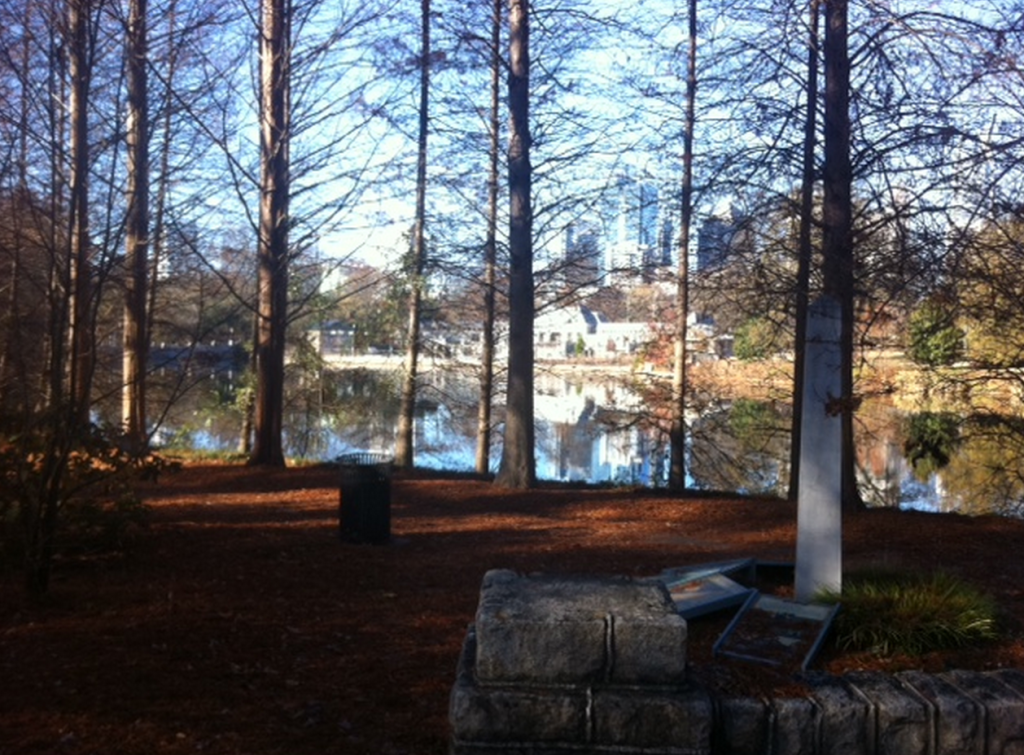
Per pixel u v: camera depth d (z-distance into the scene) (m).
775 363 21.61
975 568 8.38
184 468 17.69
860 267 9.02
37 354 9.25
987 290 10.08
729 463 21.23
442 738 4.78
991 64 8.70
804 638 5.46
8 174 10.73
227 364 24.94
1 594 6.84
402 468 19.77
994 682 4.41
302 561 8.52
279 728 4.84
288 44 17.33
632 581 4.44
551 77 21.84
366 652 6.02
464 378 29.39
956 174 8.62
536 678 3.78
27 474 6.97
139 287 14.29
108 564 7.95
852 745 4.07
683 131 16.33
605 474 27.00
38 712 4.84
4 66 11.01
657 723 3.71
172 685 5.29
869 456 21.92
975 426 14.56
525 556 9.22
